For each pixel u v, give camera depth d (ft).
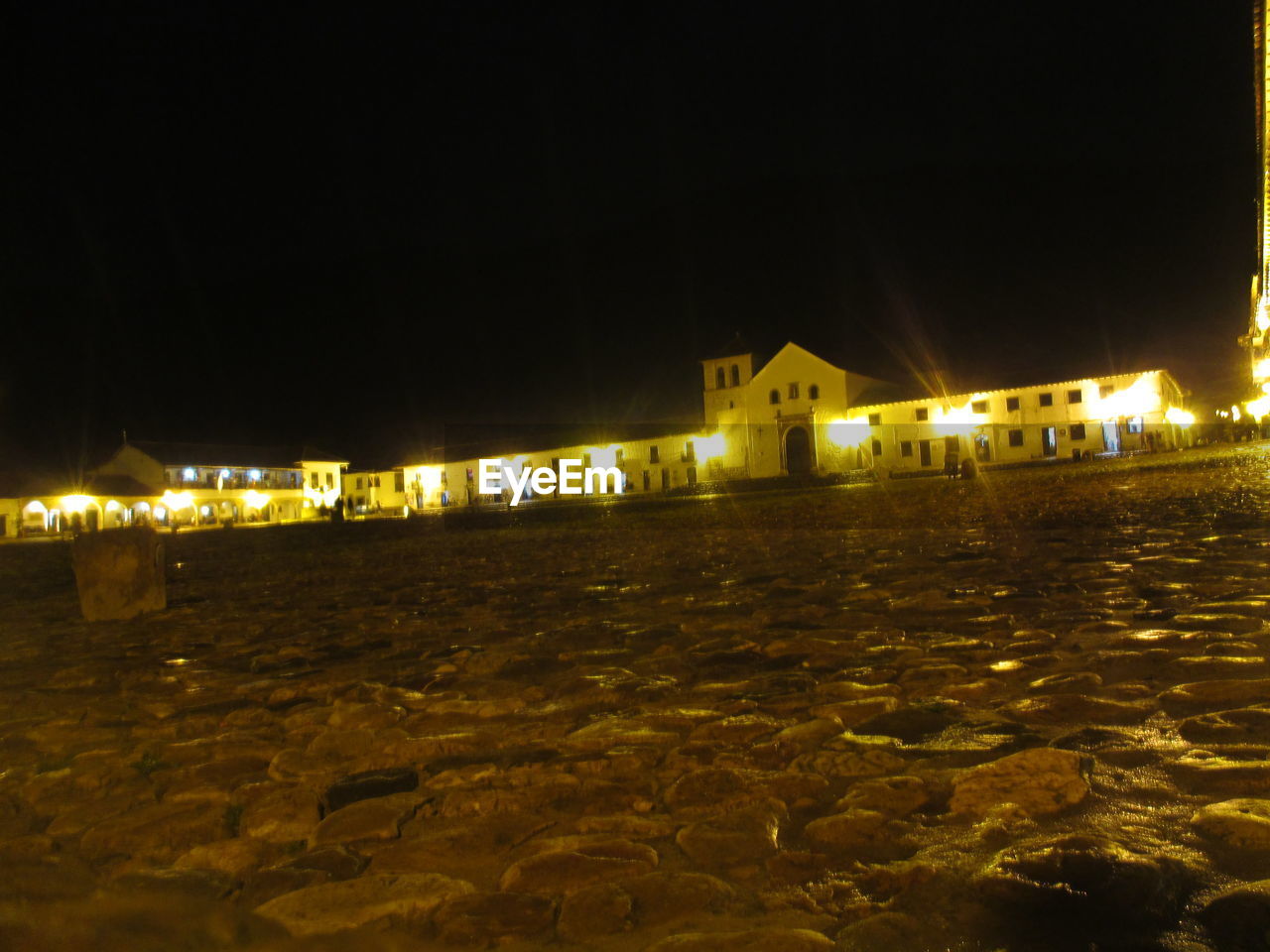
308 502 260.01
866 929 6.79
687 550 45.01
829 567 31.60
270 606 34.12
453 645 22.00
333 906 7.82
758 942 6.69
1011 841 8.07
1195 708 11.43
